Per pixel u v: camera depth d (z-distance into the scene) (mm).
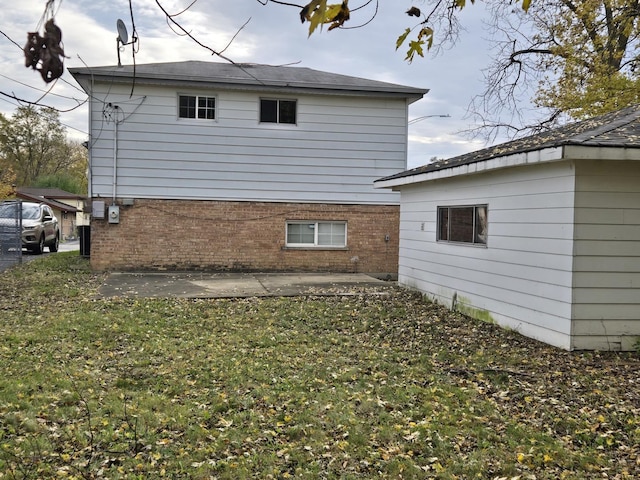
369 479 3686
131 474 3648
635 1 15875
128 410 4762
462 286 9805
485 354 6980
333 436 4371
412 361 6645
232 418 4695
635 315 6934
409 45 3053
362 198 15211
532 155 6918
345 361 6590
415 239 12023
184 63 16094
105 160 13828
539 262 7531
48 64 1683
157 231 14211
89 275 13484
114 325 8062
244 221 14641
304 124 14820
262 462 3902
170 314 9109
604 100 16453
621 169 6812
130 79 13469
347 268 15227
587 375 5969
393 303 10609
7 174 33500
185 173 14258
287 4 2400
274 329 8273
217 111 14359
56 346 6848
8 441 4043
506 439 4332
